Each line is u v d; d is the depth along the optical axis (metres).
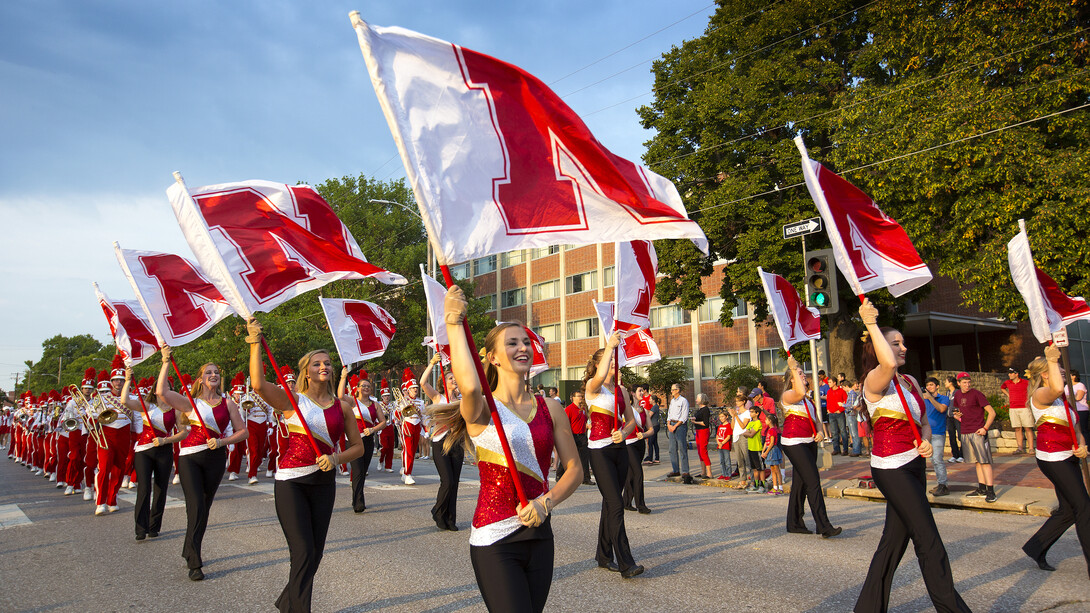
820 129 20.81
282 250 6.59
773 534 8.09
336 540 8.12
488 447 3.23
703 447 14.54
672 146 23.38
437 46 3.74
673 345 37.59
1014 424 16.34
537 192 3.84
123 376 10.51
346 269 6.59
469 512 10.08
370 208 41.97
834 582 5.89
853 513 9.71
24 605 5.63
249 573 6.55
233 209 6.57
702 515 9.62
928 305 31.98
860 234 6.03
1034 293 7.66
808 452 8.00
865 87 19.53
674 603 5.34
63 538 8.40
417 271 39.66
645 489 13.11
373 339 11.69
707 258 23.36
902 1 19.36
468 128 3.73
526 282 45.84
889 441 4.78
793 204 20.86
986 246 16.91
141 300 7.88
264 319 36.41
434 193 3.51
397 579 6.26
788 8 21.81
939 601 4.48
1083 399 13.15
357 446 5.38
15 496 12.80
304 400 5.25
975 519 9.16
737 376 28.89
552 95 3.96
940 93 17.77
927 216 18.20
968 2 18.00
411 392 14.02
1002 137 16.56
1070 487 6.07
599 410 6.58
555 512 9.98
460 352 3.12
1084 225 15.50
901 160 17.97
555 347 43.09
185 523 9.30
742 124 21.75
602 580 6.06
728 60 23.36
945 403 10.94
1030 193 16.22
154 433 8.52
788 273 20.92
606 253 40.09
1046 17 16.78
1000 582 5.85
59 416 16.05
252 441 14.81
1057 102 16.47
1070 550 7.10
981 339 33.75
